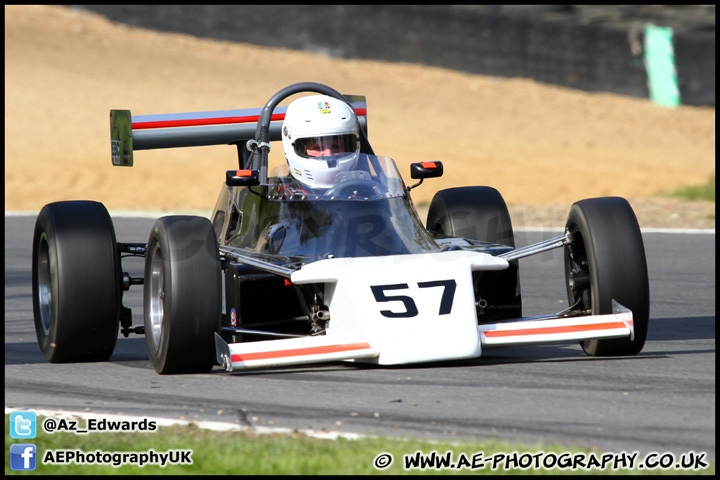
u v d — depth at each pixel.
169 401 18.00
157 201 72.94
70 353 21.98
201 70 138.38
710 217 49.00
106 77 129.25
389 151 96.06
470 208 25.64
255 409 17.16
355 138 23.44
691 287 32.72
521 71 149.88
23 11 158.00
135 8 162.00
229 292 21.25
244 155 28.62
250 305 20.75
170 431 15.78
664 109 132.50
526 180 82.12
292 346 18.52
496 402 17.30
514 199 73.38
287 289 20.92
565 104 131.62
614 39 147.38
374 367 20.08
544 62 149.38
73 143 96.12
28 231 51.34
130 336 27.25
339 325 19.34
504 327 19.50
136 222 52.81
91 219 21.98
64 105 113.06
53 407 17.81
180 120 27.91
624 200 20.98
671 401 17.31
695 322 26.73
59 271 21.42
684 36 145.88
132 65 137.50
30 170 83.56
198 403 17.77
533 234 44.78
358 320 18.92
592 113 126.69
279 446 14.73
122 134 27.73
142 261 42.31
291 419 16.44
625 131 115.69
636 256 20.20
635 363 20.42
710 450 14.62
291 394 18.12
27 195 74.25
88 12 163.00
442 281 19.39
